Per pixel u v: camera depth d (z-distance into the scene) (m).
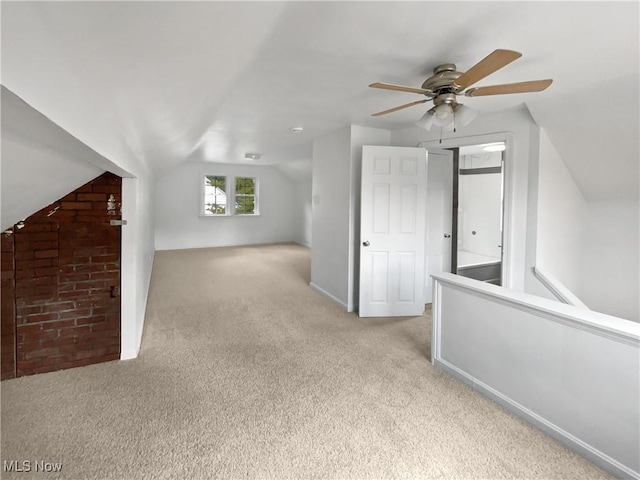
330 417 2.10
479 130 3.56
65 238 2.56
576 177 3.44
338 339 3.27
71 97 1.16
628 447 1.63
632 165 3.02
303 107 3.25
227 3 1.21
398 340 3.26
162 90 1.84
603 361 1.71
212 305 4.26
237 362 2.79
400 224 3.87
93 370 2.61
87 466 1.69
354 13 1.60
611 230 3.54
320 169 4.75
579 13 1.59
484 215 6.49
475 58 2.10
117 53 1.23
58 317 2.58
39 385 2.39
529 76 2.40
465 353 2.48
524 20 1.66
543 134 3.19
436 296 2.72
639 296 3.42
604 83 2.49
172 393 2.33
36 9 0.78
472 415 2.13
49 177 1.83
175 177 8.29
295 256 7.63
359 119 3.72
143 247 3.81
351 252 4.10
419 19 1.65
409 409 2.18
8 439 1.86
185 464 1.72
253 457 1.77
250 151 6.27
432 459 1.77
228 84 2.33
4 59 0.74
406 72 2.34
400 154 3.83
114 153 1.89
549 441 1.90
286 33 1.79
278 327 3.56
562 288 3.08
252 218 9.19
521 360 2.09
